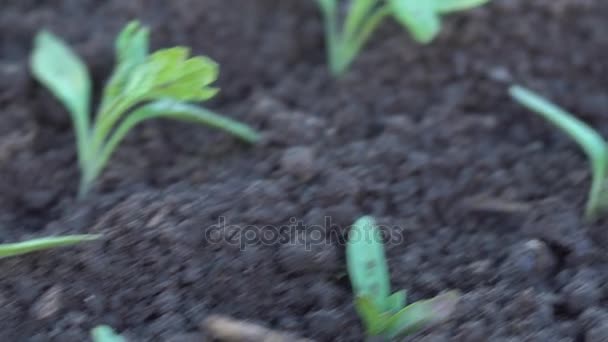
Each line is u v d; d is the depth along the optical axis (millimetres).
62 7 531
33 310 448
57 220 474
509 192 481
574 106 507
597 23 523
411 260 462
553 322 450
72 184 487
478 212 477
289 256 455
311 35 529
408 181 481
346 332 448
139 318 451
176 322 449
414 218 473
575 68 516
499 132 501
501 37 520
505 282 456
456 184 483
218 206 465
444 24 521
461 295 453
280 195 469
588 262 462
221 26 526
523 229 471
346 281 458
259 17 530
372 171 481
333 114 504
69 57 491
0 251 444
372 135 499
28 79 507
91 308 450
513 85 511
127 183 483
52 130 502
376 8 530
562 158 491
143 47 465
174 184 479
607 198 467
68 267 454
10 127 497
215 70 453
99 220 463
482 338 444
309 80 516
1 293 450
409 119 500
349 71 517
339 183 472
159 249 457
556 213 472
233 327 446
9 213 479
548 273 461
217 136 497
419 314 441
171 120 501
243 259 456
